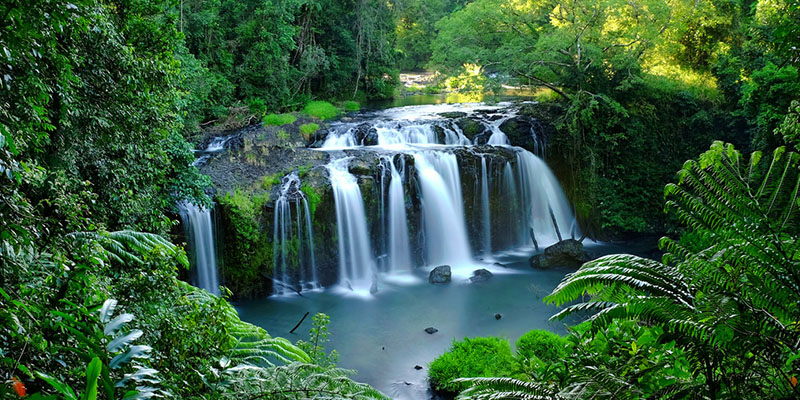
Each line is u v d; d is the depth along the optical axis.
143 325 4.90
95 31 8.01
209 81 21.80
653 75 24.50
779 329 3.27
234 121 24.52
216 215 16.42
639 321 3.81
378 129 22.23
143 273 5.45
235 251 16.48
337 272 18.03
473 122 23.19
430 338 13.85
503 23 25.77
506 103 29.81
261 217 16.69
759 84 20.19
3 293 3.03
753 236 3.70
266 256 16.86
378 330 14.35
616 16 24.36
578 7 24.16
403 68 52.00
